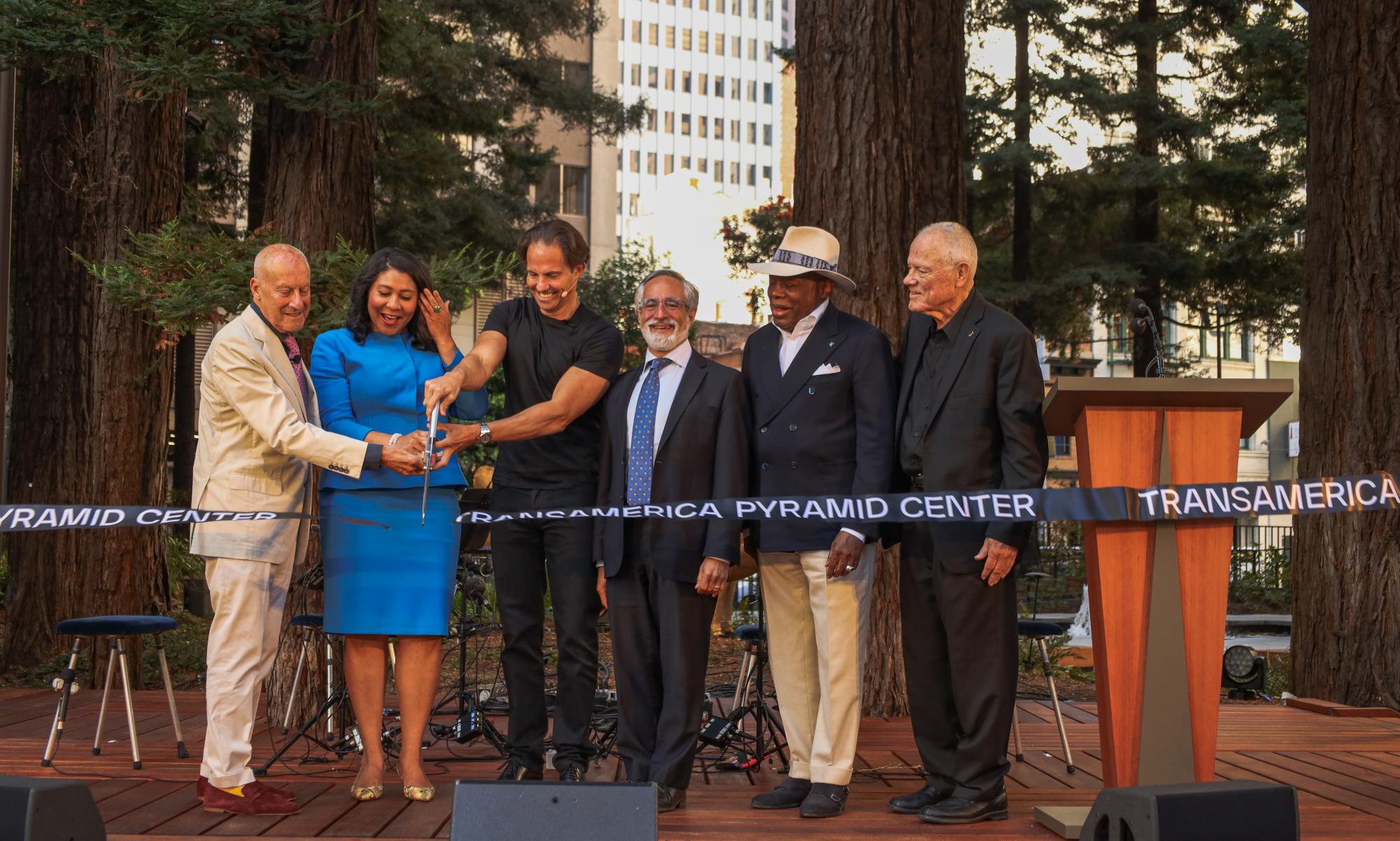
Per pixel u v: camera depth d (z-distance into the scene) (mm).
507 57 17156
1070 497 3514
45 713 6676
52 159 9555
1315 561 7348
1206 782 3111
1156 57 19297
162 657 5301
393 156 14391
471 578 5523
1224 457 3518
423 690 4148
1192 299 19125
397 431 4102
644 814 2930
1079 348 23219
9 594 9086
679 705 4066
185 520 3789
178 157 8906
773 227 18156
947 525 3895
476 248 15906
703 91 97875
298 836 3596
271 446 3867
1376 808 4258
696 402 4160
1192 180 18438
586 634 4312
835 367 4129
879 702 6508
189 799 4148
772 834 3680
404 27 13398
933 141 6836
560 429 4195
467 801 2941
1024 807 4133
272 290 3965
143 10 5875
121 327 8219
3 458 7547
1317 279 7543
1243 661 9281
